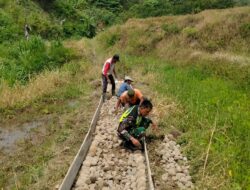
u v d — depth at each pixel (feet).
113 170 22.59
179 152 25.31
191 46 82.89
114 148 26.04
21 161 25.67
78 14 174.29
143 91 45.21
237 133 27.32
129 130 25.91
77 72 58.80
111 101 40.04
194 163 23.47
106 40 112.98
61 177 21.90
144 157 24.43
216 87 45.06
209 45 78.74
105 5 221.87
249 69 52.90
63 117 36.14
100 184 20.53
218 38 79.61
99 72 60.54
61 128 32.48
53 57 63.16
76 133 30.19
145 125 27.07
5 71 49.80
